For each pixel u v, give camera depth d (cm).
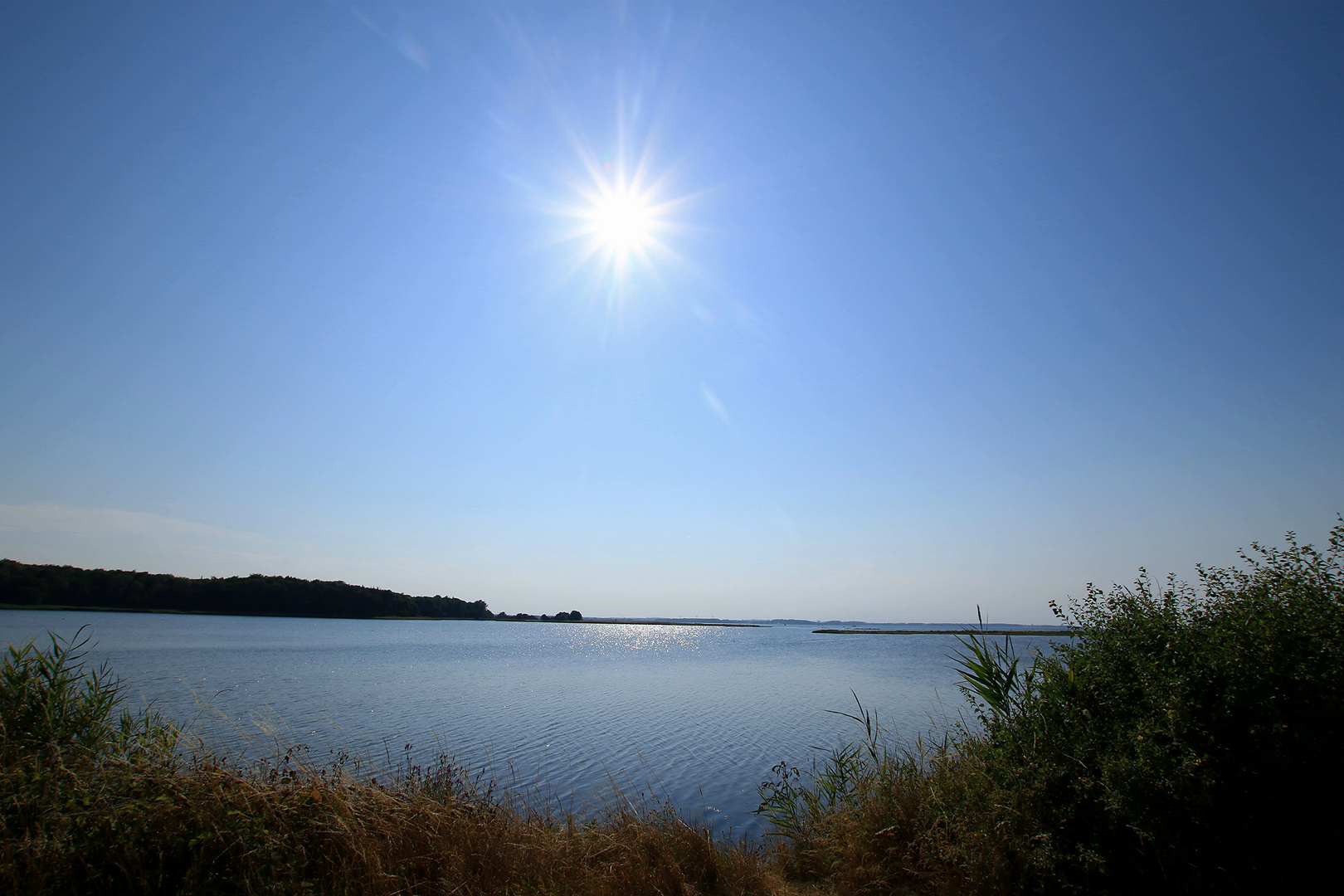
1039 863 491
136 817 500
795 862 712
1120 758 503
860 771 909
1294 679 451
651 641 12025
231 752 796
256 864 490
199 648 5816
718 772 1689
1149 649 567
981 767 626
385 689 3497
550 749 1989
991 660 718
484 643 9531
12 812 511
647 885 559
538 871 573
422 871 541
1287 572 528
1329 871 429
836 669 5353
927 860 577
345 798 585
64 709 690
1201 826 458
